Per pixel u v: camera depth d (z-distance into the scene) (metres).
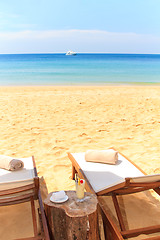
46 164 5.01
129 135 6.84
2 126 7.51
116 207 2.99
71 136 6.67
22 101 11.45
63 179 4.44
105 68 35.09
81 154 4.38
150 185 2.90
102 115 8.95
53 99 12.02
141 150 5.80
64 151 5.69
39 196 3.16
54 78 22.81
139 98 12.64
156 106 10.63
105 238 2.88
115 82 20.38
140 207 3.50
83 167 3.80
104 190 3.05
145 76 25.12
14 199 2.87
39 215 3.07
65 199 2.74
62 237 2.66
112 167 3.77
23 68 34.84
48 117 8.57
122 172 3.59
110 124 7.82
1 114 8.98
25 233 2.92
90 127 7.47
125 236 2.67
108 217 2.75
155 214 3.35
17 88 16.48
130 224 3.12
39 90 15.48
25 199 3.00
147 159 5.30
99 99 12.16
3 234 2.91
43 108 9.96
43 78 22.80
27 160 4.07
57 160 5.21
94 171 3.66
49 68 34.78
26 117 8.55
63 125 7.64
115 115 8.98
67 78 22.86
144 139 6.53
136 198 3.74
